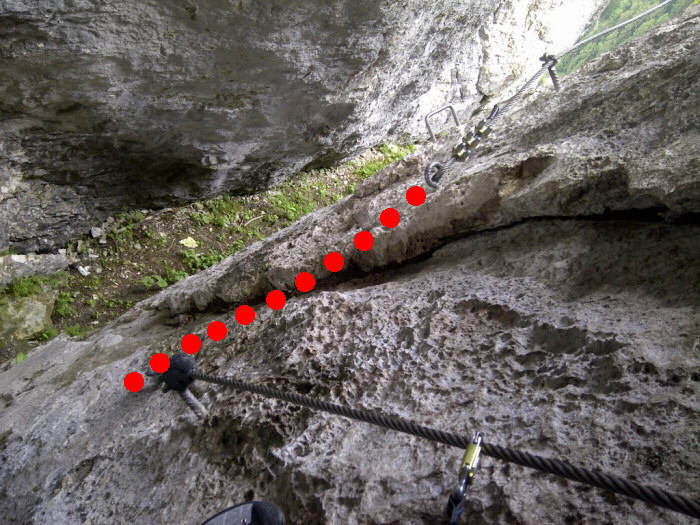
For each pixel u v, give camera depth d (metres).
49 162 4.66
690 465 1.12
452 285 2.17
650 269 1.74
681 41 2.48
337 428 1.65
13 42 3.06
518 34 9.31
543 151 2.24
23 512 2.09
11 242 5.08
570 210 2.01
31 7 2.84
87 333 4.20
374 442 1.54
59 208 5.22
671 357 1.38
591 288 1.82
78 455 2.25
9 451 2.54
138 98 4.11
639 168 1.81
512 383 1.57
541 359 1.61
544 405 1.43
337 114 6.17
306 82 5.03
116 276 5.84
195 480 1.71
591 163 1.99
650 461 1.17
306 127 6.04
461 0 5.48
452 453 1.39
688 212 1.66
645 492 0.87
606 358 1.46
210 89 4.39
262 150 6.08
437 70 6.96
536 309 1.81
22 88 3.49
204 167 5.73
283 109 5.36
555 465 0.97
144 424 2.21
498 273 2.14
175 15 3.44
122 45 3.45
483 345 1.77
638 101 2.21
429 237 2.55
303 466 1.53
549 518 1.14
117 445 2.11
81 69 3.49
